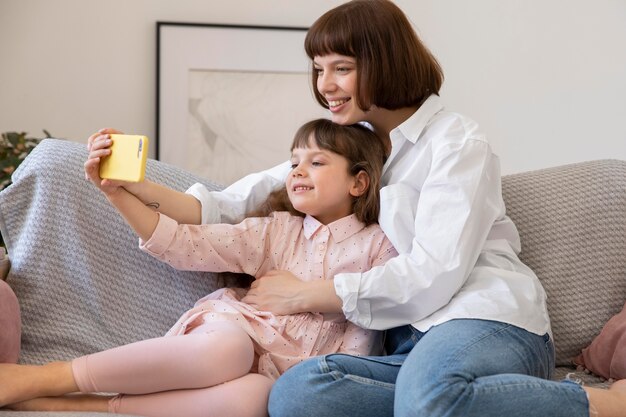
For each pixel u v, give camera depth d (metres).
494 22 2.98
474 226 1.43
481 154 1.47
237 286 1.63
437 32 2.97
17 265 1.54
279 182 1.68
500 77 2.99
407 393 1.22
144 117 2.90
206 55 2.90
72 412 1.27
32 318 1.51
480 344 1.27
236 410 1.29
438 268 1.40
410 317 1.43
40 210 1.54
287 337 1.46
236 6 2.92
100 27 2.86
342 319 1.51
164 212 1.53
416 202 1.52
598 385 1.51
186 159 2.91
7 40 2.81
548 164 3.02
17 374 1.30
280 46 2.94
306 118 2.97
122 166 1.36
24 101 2.84
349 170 1.58
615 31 3.00
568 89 3.01
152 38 2.88
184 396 1.31
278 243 1.57
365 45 1.50
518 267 1.52
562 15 2.99
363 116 1.57
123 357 1.32
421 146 1.55
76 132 2.87
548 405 1.19
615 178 1.68
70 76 2.85
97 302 1.54
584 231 1.64
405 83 1.53
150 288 1.58
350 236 1.56
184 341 1.32
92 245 1.55
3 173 2.46
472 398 1.18
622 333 1.50
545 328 1.40
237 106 2.93
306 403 1.27
